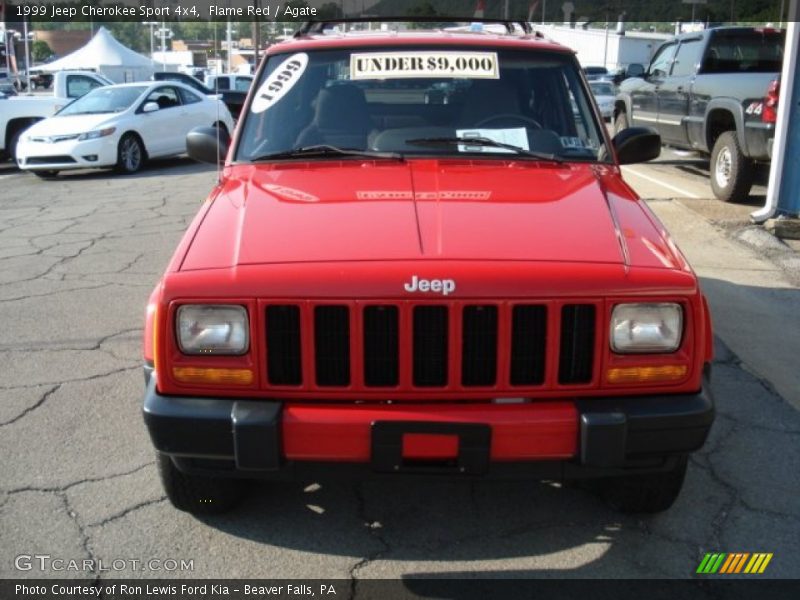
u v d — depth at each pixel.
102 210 9.62
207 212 3.12
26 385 4.43
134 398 4.29
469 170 3.50
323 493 3.40
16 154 13.16
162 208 9.69
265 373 2.61
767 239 7.38
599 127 3.94
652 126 11.60
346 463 2.65
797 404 4.27
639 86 12.10
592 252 2.73
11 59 43.38
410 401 2.64
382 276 2.57
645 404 2.63
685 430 2.63
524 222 2.91
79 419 4.03
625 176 11.53
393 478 2.67
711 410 2.65
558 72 4.08
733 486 3.47
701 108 9.80
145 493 3.38
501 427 2.56
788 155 7.66
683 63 10.70
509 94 3.99
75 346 5.03
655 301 2.62
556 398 2.66
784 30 10.21
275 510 3.27
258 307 2.58
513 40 4.19
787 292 6.14
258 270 2.61
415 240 2.75
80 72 16.72
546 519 3.23
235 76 25.00
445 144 3.75
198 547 3.03
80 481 3.46
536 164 3.65
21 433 3.88
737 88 8.86
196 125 14.59
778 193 7.77
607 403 2.63
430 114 3.92
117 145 12.74
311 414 2.59
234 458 2.61
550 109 3.97
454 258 2.64
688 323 2.65
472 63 4.04
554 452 2.61
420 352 2.61
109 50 33.47
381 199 3.10
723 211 8.66
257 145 3.83
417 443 2.58
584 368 2.65
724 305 5.84
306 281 2.57
